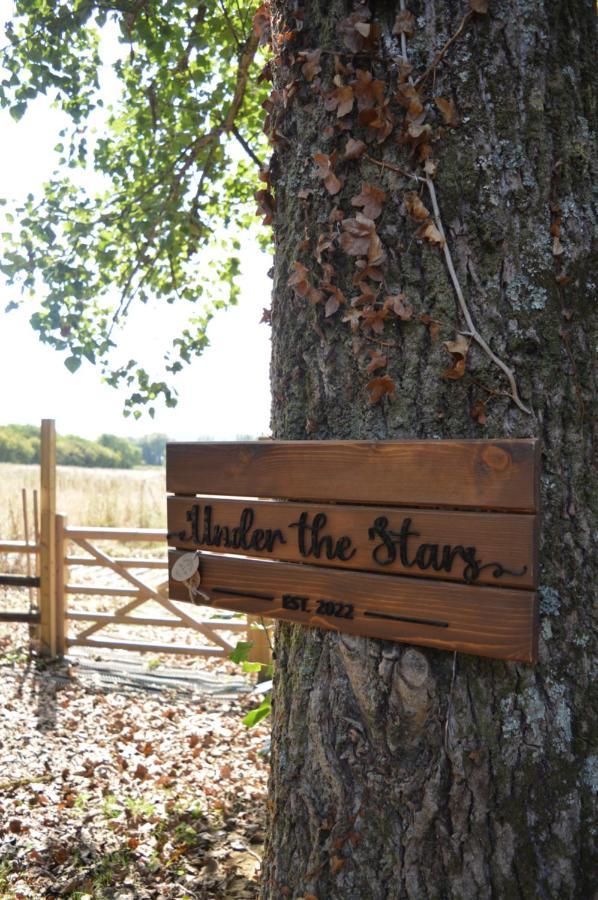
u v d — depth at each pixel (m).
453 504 1.50
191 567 1.88
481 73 1.58
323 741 1.72
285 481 1.73
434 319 1.61
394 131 1.63
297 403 1.81
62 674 5.30
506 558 1.45
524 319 1.57
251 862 2.75
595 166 1.65
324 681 1.74
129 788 3.47
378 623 1.61
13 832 2.98
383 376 1.66
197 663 5.68
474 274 1.59
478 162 1.58
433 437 1.62
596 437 1.63
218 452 1.84
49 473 5.48
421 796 1.61
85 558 5.58
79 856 2.80
